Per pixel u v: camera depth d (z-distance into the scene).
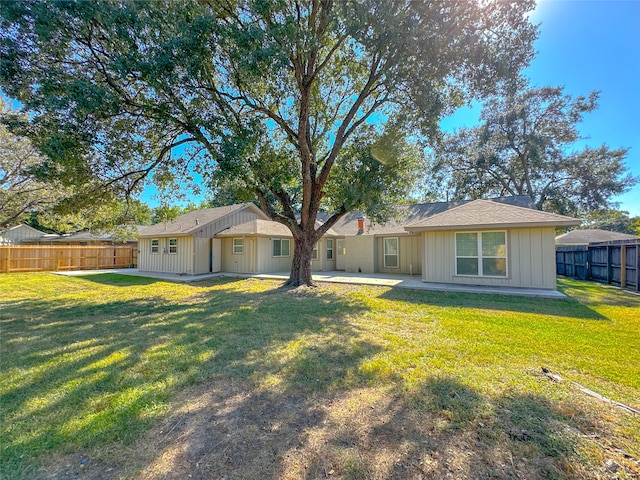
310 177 9.95
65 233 26.97
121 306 7.22
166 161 9.13
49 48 6.08
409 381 3.17
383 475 1.90
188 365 3.62
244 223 16.12
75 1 5.38
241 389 3.04
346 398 2.85
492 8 7.06
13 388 3.05
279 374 3.38
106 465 2.01
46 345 4.37
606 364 3.58
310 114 10.66
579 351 3.99
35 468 1.98
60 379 3.26
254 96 9.02
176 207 10.95
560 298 7.83
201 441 2.24
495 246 9.43
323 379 3.25
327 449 2.14
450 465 1.99
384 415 2.56
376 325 5.36
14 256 15.62
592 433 2.30
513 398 2.80
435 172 23.78
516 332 4.86
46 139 6.59
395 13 6.74
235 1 7.59
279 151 10.32
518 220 8.75
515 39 7.64
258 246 14.67
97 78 6.89
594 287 10.18
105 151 7.50
